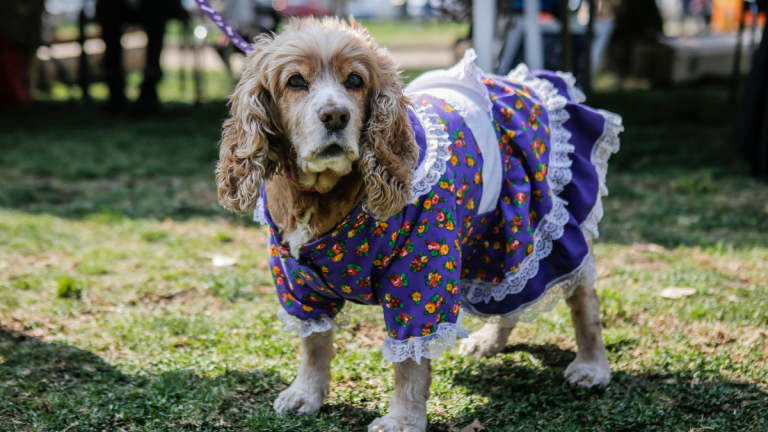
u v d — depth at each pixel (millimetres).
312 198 2396
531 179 2848
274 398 2971
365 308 3924
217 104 12062
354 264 2422
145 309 3947
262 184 2408
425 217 2414
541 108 3002
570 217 2949
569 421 2756
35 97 12828
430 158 2424
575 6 9172
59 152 8094
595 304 3154
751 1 8656
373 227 2367
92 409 2805
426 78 2908
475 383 3152
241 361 3275
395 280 2424
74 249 4879
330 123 2156
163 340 3498
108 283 4234
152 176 7316
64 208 5961
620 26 14359
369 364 3252
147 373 3162
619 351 3408
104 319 3748
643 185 6719
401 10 39938
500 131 2816
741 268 4402
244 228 5543
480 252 2918
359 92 2268
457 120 2629
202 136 9203
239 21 13047
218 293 4168
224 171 2365
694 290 4016
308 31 2266
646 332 3568
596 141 3119
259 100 2301
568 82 3244
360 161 2287
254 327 3658
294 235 2449
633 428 2721
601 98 11484
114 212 5781
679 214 5656
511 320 2990
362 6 41344
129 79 15516
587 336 3143
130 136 8984
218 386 3029
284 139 2361
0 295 3994
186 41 13336
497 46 7672
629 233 5254
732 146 6891
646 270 4402
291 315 2775
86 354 3314
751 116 6535
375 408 2906
